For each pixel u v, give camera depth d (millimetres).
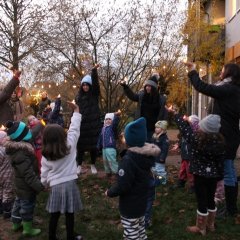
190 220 3342
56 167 2836
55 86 9156
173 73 9594
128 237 2586
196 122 3701
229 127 3180
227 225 3182
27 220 3115
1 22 11180
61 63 8422
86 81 4859
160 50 8383
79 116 3076
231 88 3125
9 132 3014
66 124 7605
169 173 5297
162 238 3012
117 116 4891
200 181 3010
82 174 5172
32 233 3150
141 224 2658
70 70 8367
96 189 4430
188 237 2988
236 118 3199
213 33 10414
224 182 3326
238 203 3703
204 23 10508
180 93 11969
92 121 4926
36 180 3014
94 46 7867
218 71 10312
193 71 3096
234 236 3008
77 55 8133
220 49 10188
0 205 3654
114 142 4863
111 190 2557
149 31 8000
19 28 11062
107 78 7590
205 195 3039
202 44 10250
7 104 4070
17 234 3213
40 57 9930
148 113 4395
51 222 2863
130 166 2525
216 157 2959
